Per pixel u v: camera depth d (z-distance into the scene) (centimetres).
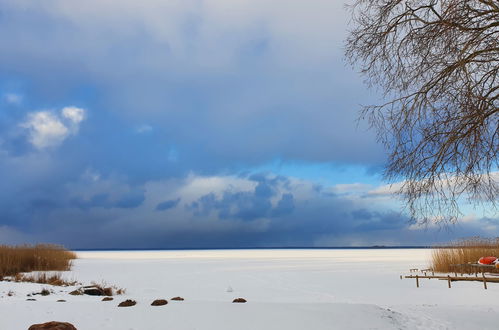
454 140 629
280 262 3972
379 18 695
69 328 529
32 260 2236
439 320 757
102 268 2795
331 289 1608
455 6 611
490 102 623
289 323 619
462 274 2000
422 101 663
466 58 613
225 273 2494
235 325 600
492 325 737
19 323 605
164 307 698
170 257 5972
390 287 1622
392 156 695
